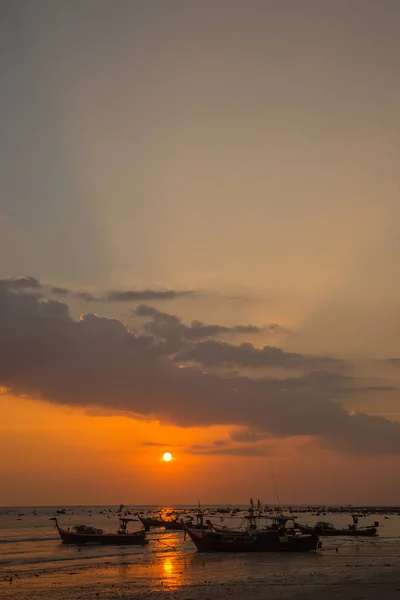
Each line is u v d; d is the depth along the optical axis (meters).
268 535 78.62
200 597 42.28
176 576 54.62
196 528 100.88
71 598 42.78
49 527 166.25
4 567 63.94
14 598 43.09
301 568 59.50
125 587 47.91
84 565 65.31
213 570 58.88
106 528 157.38
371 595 41.91
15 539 110.75
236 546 78.19
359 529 119.56
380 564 62.66
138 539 96.25
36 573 58.38
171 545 94.44
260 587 46.53
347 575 53.12
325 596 41.72
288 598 41.19
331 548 84.19
